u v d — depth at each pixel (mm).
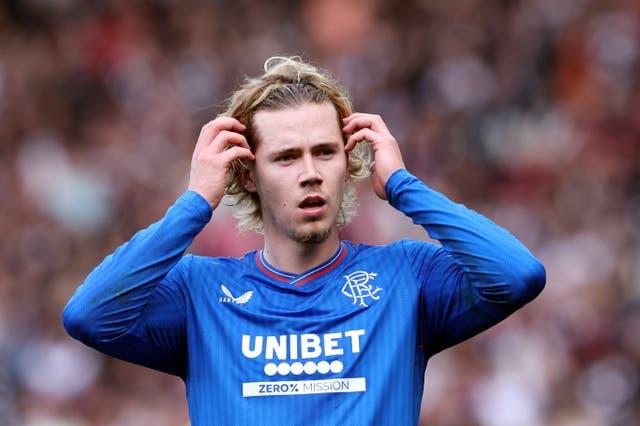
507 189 49969
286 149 13367
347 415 12930
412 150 51375
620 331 40781
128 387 38000
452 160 51031
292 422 12938
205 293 13680
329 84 14109
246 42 59719
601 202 48531
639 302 42062
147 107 54531
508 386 36250
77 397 38312
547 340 39312
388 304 13477
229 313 13492
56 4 61062
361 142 14891
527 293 13109
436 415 35656
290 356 13125
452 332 13758
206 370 13383
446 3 59969
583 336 40281
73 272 45438
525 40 57375
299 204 13359
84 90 56438
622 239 45938
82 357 38875
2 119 54969
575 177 49844
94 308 13062
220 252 38062
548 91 55688
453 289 13586
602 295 42812
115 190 49375
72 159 51438
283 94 13617
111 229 47938
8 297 43500
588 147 52031
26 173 51188
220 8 61469
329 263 13773
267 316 13344
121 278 13086
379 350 13227
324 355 13109
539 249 46219
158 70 56750
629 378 39406
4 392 38719
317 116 13469
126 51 57969
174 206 13438
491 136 52438
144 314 13492
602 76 55812
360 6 61031
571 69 56406
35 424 38094
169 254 13250
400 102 55000
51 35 60031
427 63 56656
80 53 58438
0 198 49688
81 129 54938
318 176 13328
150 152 51656
